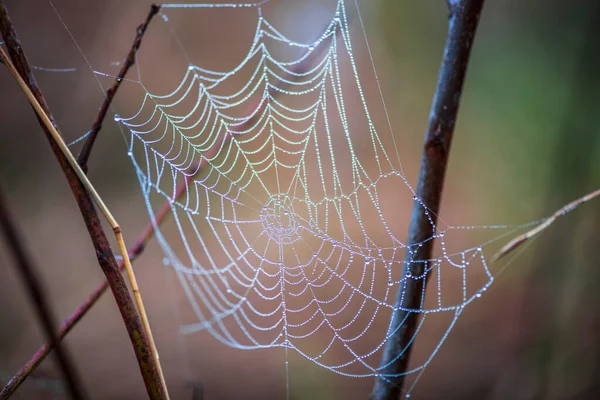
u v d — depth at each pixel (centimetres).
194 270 196
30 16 245
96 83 254
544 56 228
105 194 251
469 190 249
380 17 281
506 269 196
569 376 127
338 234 217
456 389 158
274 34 287
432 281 209
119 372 174
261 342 174
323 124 270
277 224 120
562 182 150
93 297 75
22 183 243
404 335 77
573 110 150
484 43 255
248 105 190
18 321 166
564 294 134
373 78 283
